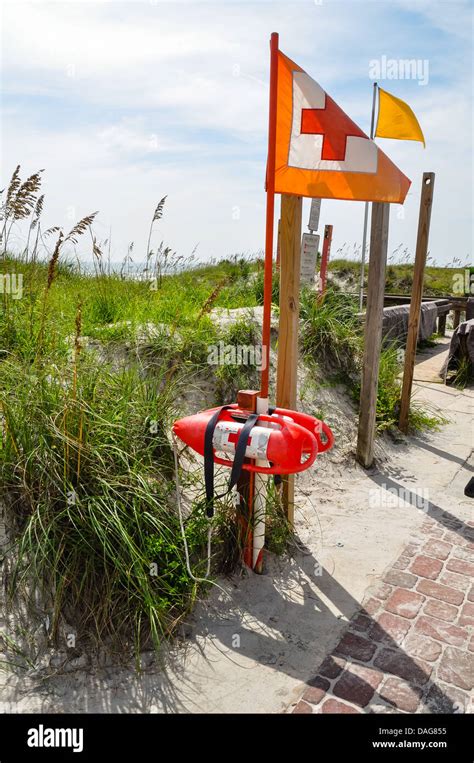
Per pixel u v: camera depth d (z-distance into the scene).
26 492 3.27
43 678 2.88
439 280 19.25
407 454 6.21
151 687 2.89
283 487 4.19
